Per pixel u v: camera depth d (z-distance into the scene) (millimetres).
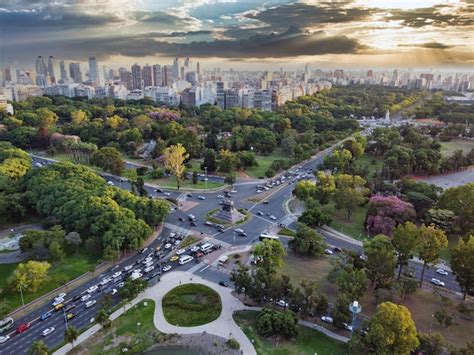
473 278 134250
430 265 166750
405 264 150875
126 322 129750
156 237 191625
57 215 188125
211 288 148500
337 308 124250
